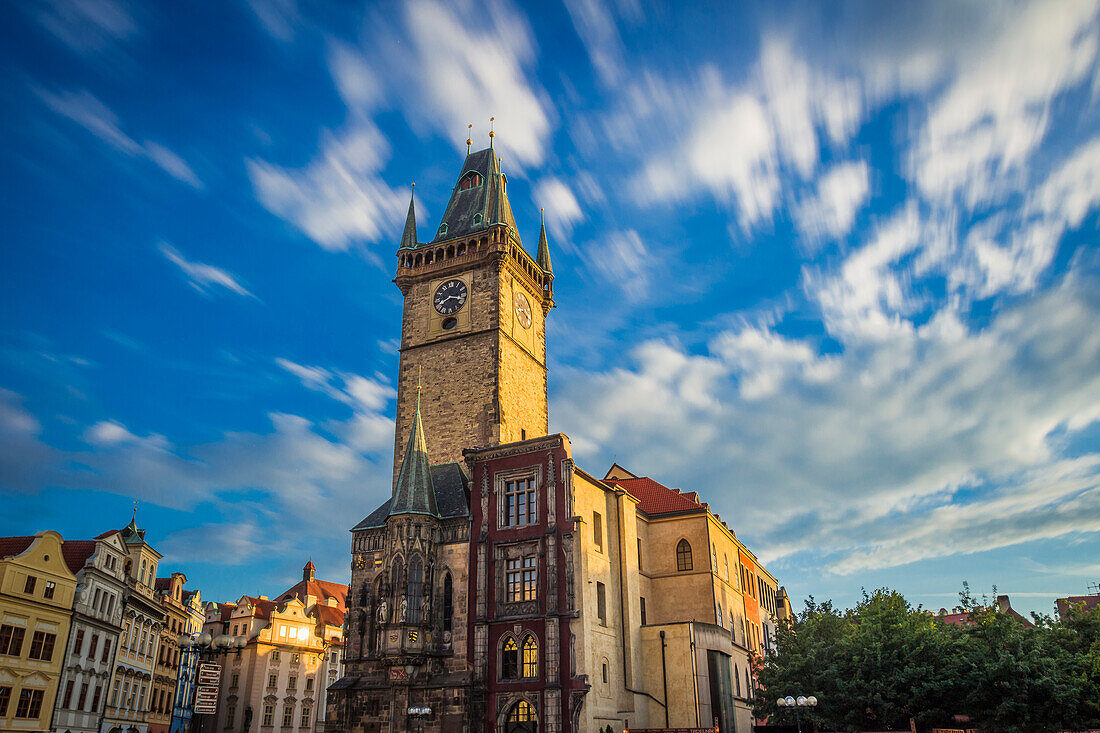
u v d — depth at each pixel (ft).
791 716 213.66
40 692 223.92
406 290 300.81
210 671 146.41
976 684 198.18
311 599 444.55
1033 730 195.72
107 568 263.29
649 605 266.57
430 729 210.59
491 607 218.59
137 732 295.28
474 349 278.87
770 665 241.55
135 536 299.38
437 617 224.12
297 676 408.87
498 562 222.48
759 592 360.69
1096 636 229.45
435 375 282.36
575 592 210.59
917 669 199.41
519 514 226.79
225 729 383.45
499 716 206.90
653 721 231.09
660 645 237.66
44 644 226.58
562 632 207.92
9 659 214.07
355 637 229.25
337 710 220.23
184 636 151.64
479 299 284.61
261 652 393.70
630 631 234.17
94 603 254.27
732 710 248.93
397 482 258.98
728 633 260.62
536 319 313.32
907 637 207.62
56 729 230.27
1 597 212.23
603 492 244.22
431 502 237.04
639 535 269.85
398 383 287.89
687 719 227.40
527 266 308.81
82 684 246.27
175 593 348.38
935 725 206.18
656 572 271.90
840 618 245.65
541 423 300.61
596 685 209.15
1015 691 192.75
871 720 207.00
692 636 234.58
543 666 206.39
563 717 199.72
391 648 216.13
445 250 296.51
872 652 206.39
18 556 219.82
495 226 290.35
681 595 265.95
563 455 224.94
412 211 312.91
